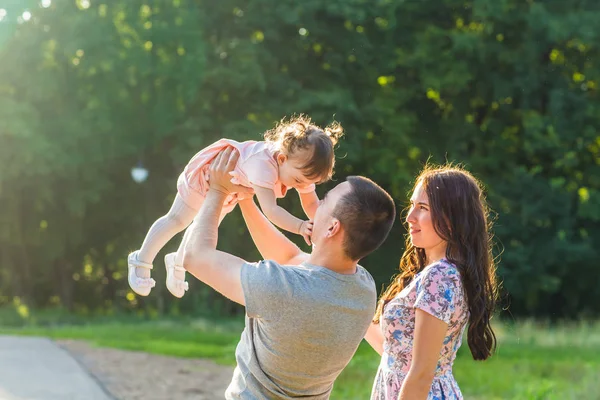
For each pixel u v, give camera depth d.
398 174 32.78
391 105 32.97
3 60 31.06
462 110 34.94
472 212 4.12
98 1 31.27
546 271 35.81
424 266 4.47
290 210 31.77
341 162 31.97
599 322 29.25
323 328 3.72
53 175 31.72
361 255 3.81
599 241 35.38
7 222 32.53
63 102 31.69
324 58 34.09
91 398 10.00
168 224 4.58
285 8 31.89
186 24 30.80
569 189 35.59
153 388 11.04
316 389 3.87
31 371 11.77
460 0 33.69
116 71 30.88
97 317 31.19
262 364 3.79
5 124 29.47
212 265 3.81
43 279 35.47
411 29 34.91
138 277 4.55
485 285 4.16
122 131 31.78
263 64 32.50
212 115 33.41
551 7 33.66
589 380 12.45
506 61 33.53
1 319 29.89
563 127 33.44
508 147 35.19
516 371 14.19
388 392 4.18
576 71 35.28
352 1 32.22
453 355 4.15
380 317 4.32
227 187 4.18
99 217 34.56
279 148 4.37
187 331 20.97
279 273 3.73
